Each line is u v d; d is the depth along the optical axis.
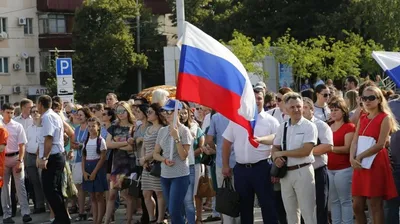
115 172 18.80
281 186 14.44
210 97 13.89
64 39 91.25
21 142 21.83
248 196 14.98
